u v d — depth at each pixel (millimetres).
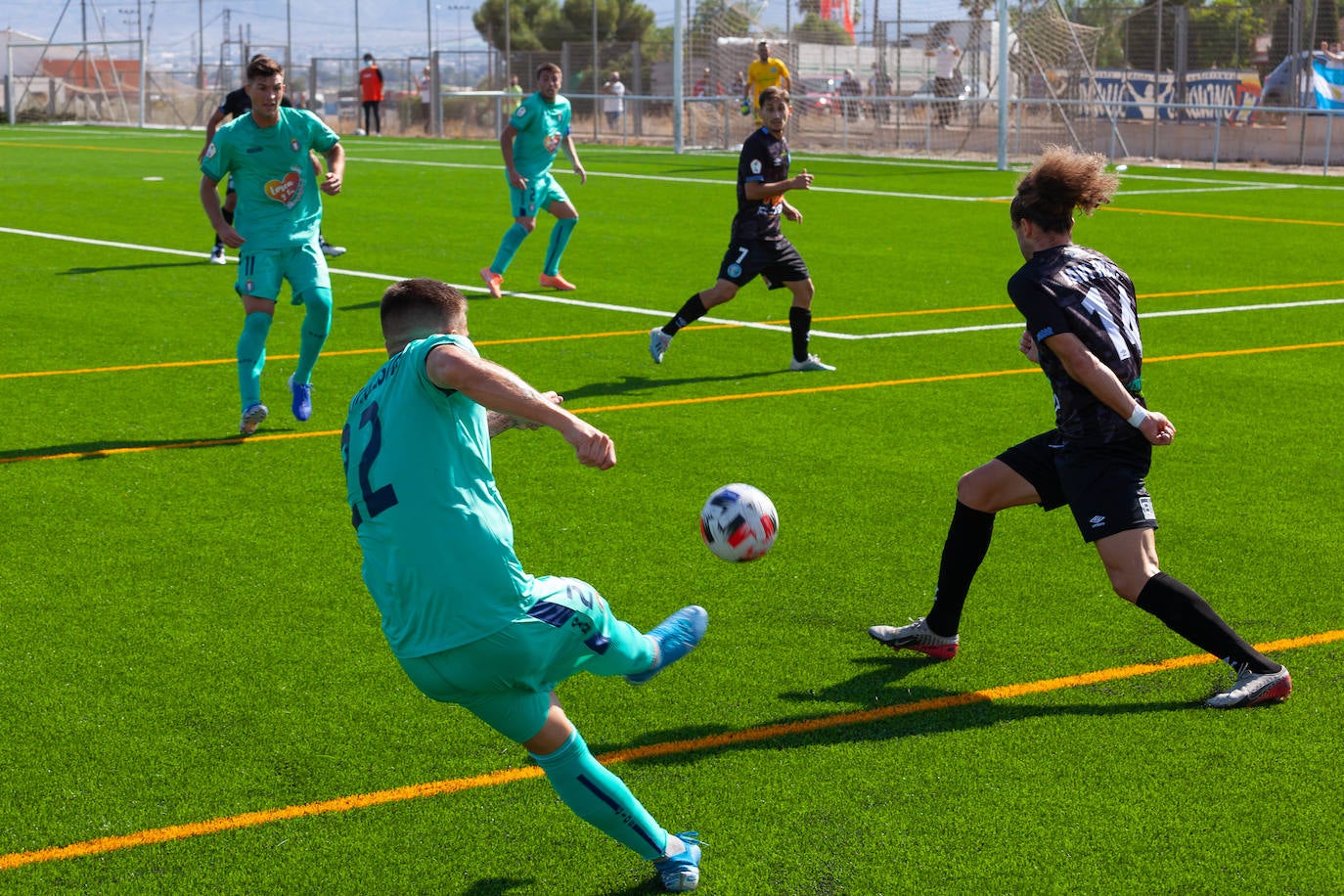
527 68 41781
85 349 10117
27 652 4887
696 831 3715
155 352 10055
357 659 4848
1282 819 3766
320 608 5312
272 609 5297
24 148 33000
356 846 3658
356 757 4141
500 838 3707
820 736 4273
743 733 4289
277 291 7820
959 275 14109
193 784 3975
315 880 3506
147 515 6438
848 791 3928
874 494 6812
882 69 34062
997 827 3734
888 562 5840
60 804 3861
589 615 3354
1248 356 10148
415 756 4148
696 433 7957
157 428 7988
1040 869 3531
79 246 15672
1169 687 4609
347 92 46062
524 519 6398
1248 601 5391
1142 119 30625
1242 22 30000
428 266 14586
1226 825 3736
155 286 12984
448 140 39219
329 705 4484
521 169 12531
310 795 3918
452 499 3148
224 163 7652
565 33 59500
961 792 3920
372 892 3463
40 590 5484
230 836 3699
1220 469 7285
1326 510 6578
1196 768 4051
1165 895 3416
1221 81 29797
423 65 44219
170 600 5395
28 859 3580
